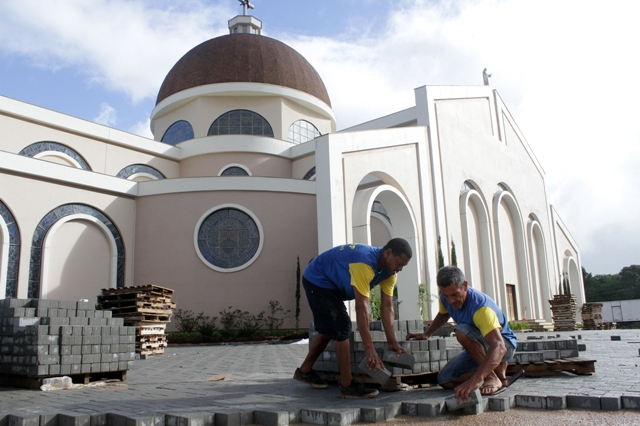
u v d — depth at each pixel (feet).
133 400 17.63
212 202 77.00
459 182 84.99
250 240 76.74
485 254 91.04
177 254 75.66
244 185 77.66
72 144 82.38
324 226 57.93
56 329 23.02
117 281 75.05
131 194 78.13
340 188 59.72
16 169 65.87
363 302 16.48
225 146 94.89
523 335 65.46
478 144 94.22
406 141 72.84
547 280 114.01
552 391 17.21
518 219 106.63
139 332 43.57
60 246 69.92
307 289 17.88
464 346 17.28
